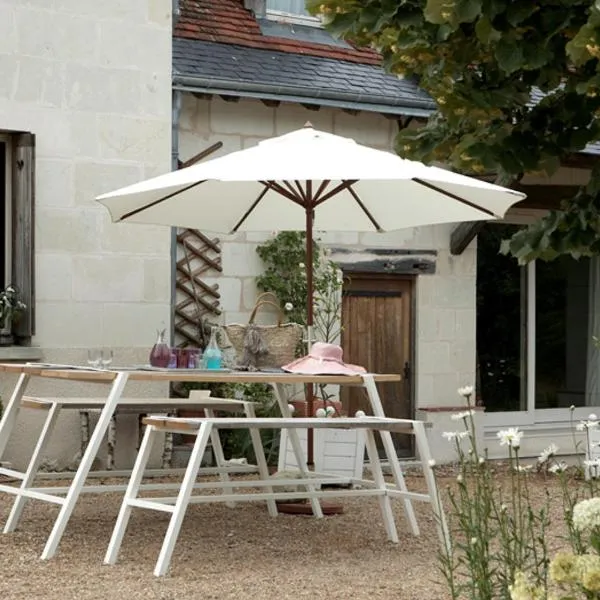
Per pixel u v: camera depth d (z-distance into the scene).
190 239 13.00
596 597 4.00
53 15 11.97
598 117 5.10
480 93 5.03
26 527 8.88
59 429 12.13
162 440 12.65
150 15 12.52
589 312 16.05
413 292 14.56
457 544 5.92
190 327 12.99
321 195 10.41
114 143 12.30
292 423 7.83
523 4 4.59
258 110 13.48
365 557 8.10
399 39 4.96
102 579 7.19
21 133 11.73
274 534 8.92
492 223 15.34
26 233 11.70
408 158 5.53
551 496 11.05
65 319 12.03
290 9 14.81
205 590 6.91
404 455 14.45
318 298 13.49
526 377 15.45
